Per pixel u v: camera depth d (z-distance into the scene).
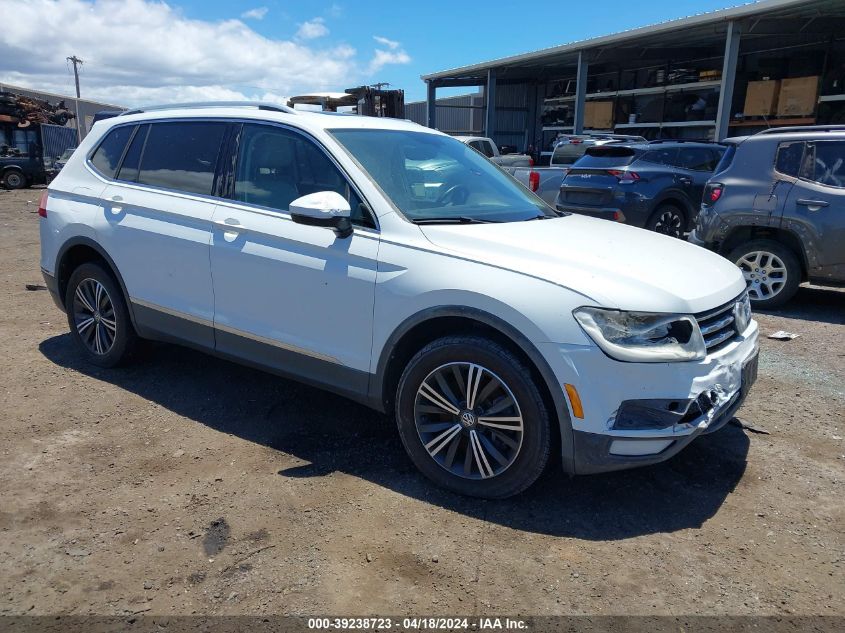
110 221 4.48
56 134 33.34
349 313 3.40
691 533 2.93
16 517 2.99
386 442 3.79
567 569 2.68
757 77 17.44
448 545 2.82
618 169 9.77
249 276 3.77
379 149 3.82
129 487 3.27
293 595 2.51
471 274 3.05
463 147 4.55
